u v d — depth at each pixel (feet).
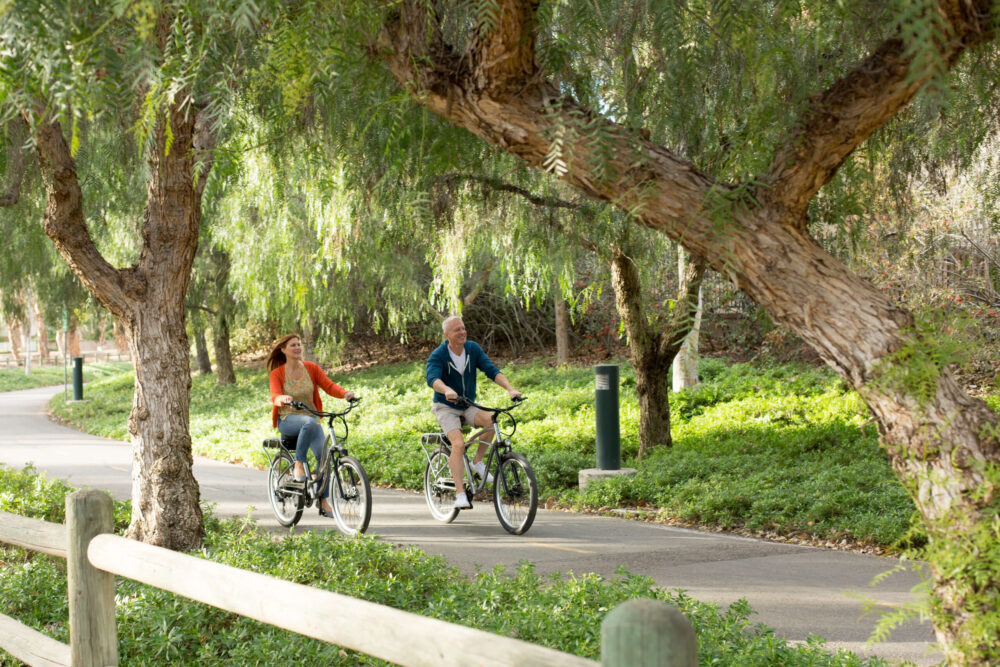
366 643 7.22
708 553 25.39
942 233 38.45
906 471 8.46
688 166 9.77
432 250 33.37
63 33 8.01
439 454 31.60
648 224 9.90
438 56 11.05
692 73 12.84
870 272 30.53
